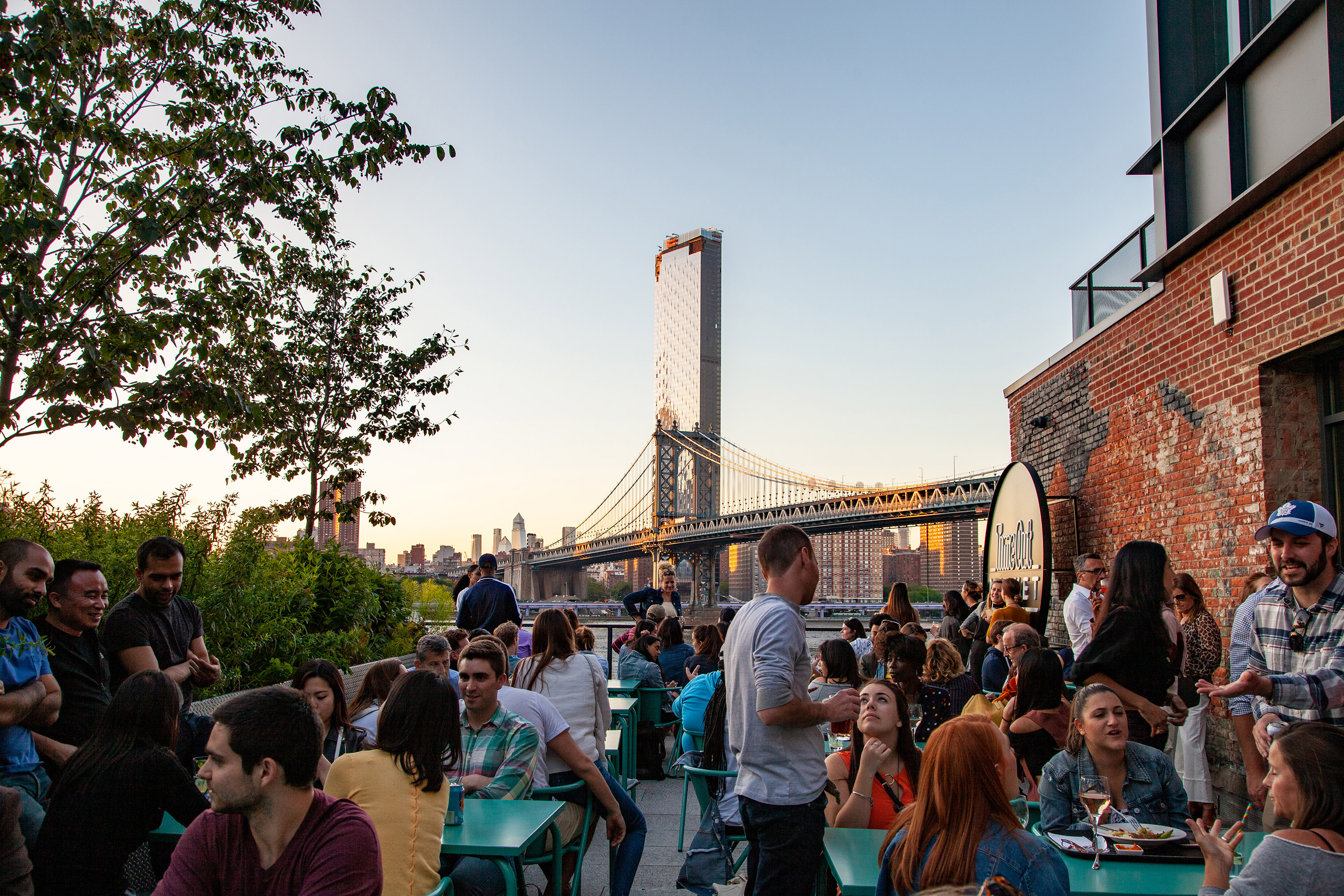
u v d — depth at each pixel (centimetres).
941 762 205
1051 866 200
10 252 525
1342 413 494
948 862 198
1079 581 618
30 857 262
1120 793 300
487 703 364
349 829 197
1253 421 524
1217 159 576
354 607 997
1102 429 760
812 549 298
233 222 657
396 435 1094
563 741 381
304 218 685
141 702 281
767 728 280
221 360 638
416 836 262
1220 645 493
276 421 990
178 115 646
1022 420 1007
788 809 274
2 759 327
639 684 703
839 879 250
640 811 411
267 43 689
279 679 746
